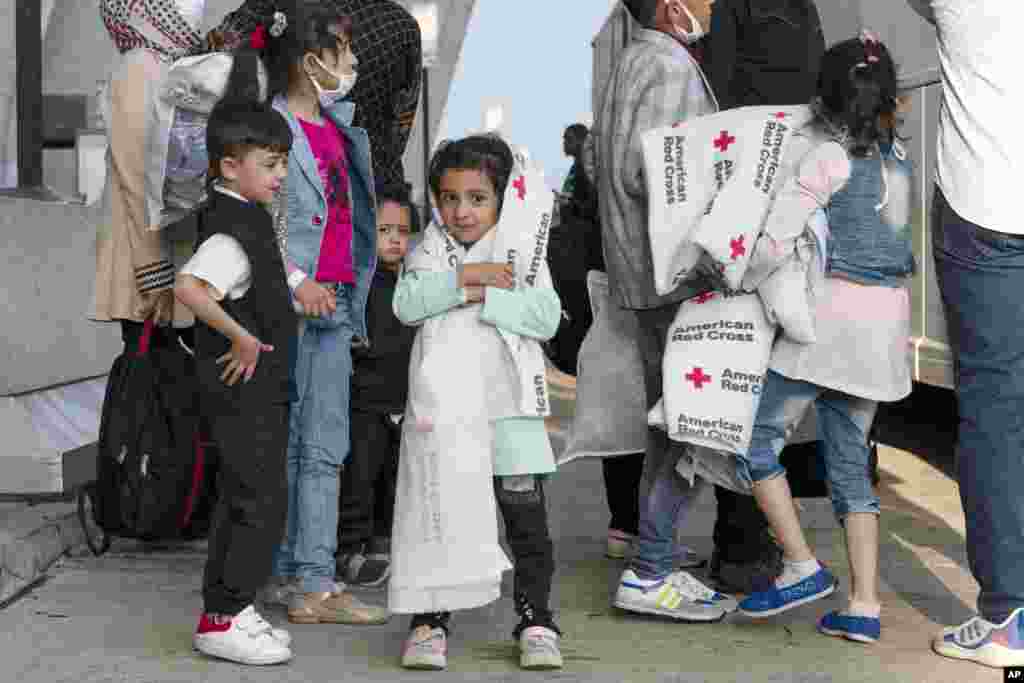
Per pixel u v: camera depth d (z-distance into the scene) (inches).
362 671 152.8
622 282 176.9
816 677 152.1
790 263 164.2
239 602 154.3
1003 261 154.0
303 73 171.2
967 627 159.5
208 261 150.2
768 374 168.7
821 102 165.6
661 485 175.0
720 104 190.9
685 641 167.5
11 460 224.5
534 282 154.2
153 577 196.9
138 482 191.9
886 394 165.5
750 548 192.7
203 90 179.0
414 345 156.6
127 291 196.2
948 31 155.9
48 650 159.9
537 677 151.3
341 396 176.6
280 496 154.9
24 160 268.8
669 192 166.9
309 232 169.0
